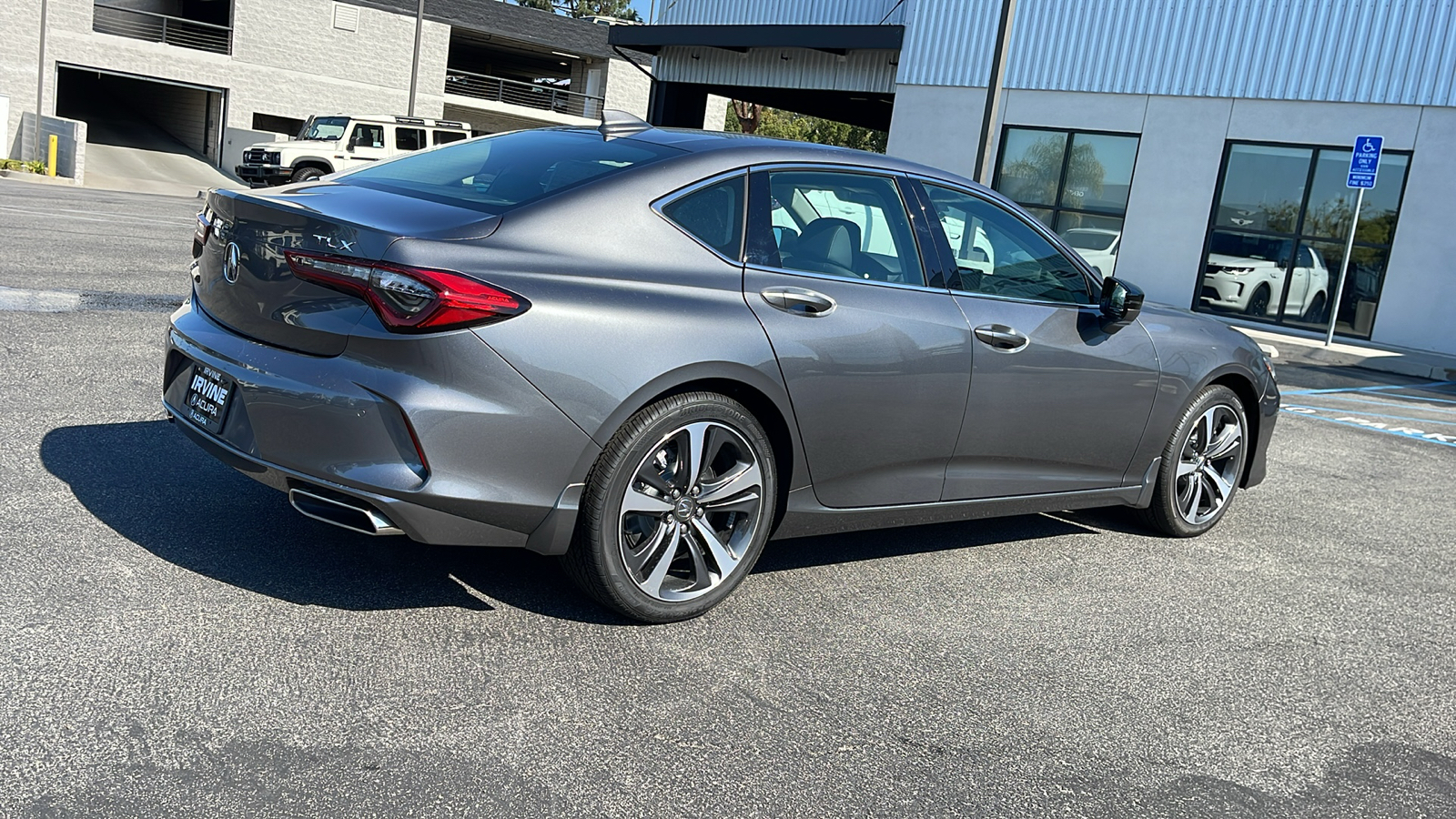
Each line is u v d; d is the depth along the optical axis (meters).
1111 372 4.38
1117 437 4.52
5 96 29.92
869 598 3.83
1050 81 17.20
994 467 4.12
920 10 18.17
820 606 3.70
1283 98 15.28
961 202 4.11
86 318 6.75
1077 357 4.23
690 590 3.39
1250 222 15.73
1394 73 14.45
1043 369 4.11
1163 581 4.40
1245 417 5.15
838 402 3.54
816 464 3.58
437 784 2.38
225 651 2.84
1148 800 2.69
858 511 3.77
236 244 3.17
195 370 3.28
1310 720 3.23
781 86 20.53
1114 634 3.75
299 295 3.00
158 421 4.74
